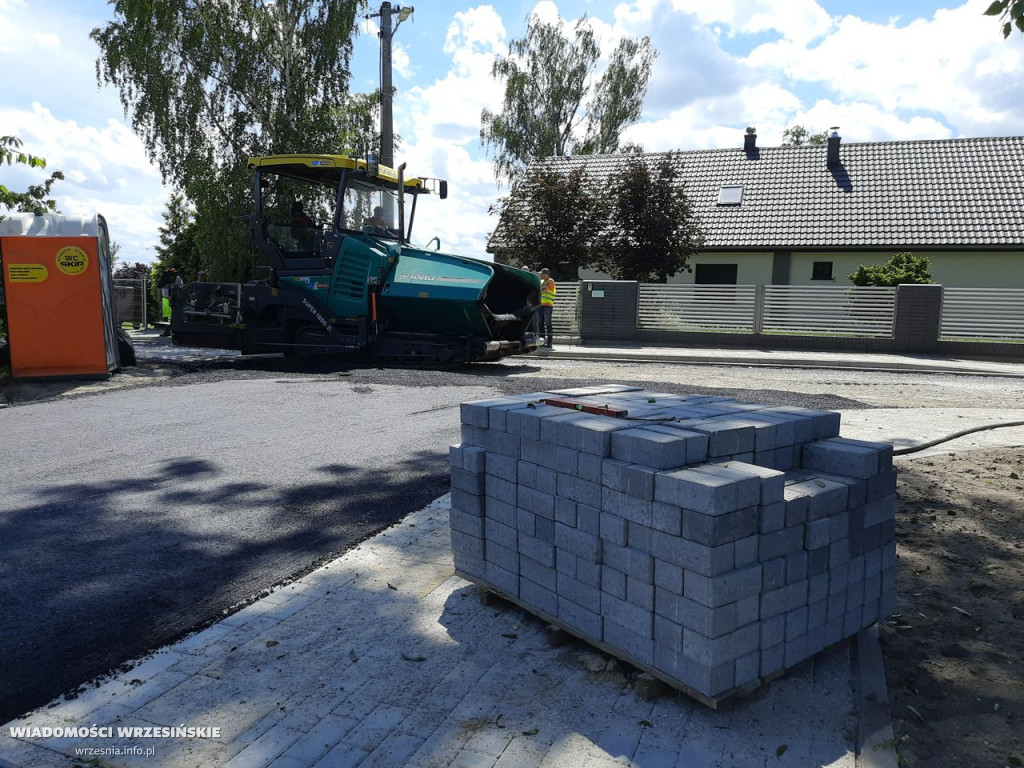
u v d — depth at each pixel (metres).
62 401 9.14
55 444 7.06
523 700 2.93
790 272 23.27
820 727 2.77
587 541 3.13
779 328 17.50
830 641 3.15
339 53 23.73
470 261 12.09
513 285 13.40
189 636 3.44
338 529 4.83
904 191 23.39
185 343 13.71
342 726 2.77
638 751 2.62
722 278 24.11
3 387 11.08
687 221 22.19
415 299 11.95
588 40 38.44
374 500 5.43
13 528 4.79
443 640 3.40
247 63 22.38
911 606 3.82
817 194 24.22
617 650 3.06
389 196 13.16
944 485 5.84
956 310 16.12
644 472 2.85
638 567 2.91
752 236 23.38
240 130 22.78
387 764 2.56
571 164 27.83
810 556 2.98
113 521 4.93
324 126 22.58
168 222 34.66
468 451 3.75
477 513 3.73
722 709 2.86
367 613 3.66
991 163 23.48
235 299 13.52
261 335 13.19
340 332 12.66
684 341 18.02
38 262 11.03
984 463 6.52
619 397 4.04
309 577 4.08
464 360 12.18
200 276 19.34
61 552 4.39
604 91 38.69
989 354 15.72
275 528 4.84
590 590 3.14
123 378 11.63
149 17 21.44
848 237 22.41
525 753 2.61
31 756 2.59
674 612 2.79
